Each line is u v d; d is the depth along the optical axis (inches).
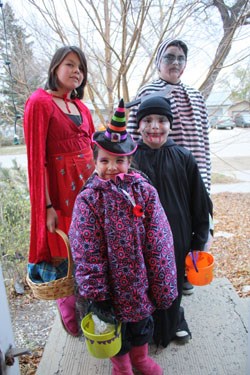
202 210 67.0
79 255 51.4
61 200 67.3
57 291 59.0
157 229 53.2
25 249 113.1
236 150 343.9
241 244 140.9
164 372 63.7
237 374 62.7
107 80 133.6
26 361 75.7
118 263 51.7
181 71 76.9
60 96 66.4
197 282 68.2
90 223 51.1
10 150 162.9
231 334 72.7
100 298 50.8
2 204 113.2
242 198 209.9
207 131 82.3
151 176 63.2
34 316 94.3
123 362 56.7
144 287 53.1
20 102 135.1
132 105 71.0
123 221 51.0
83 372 65.3
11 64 127.3
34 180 63.1
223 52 126.7
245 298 94.1
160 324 66.2
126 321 53.6
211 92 148.0
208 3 121.0
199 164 77.5
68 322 72.8
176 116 75.9
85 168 67.6
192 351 68.3
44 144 62.7
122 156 51.4
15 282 107.8
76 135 66.1
